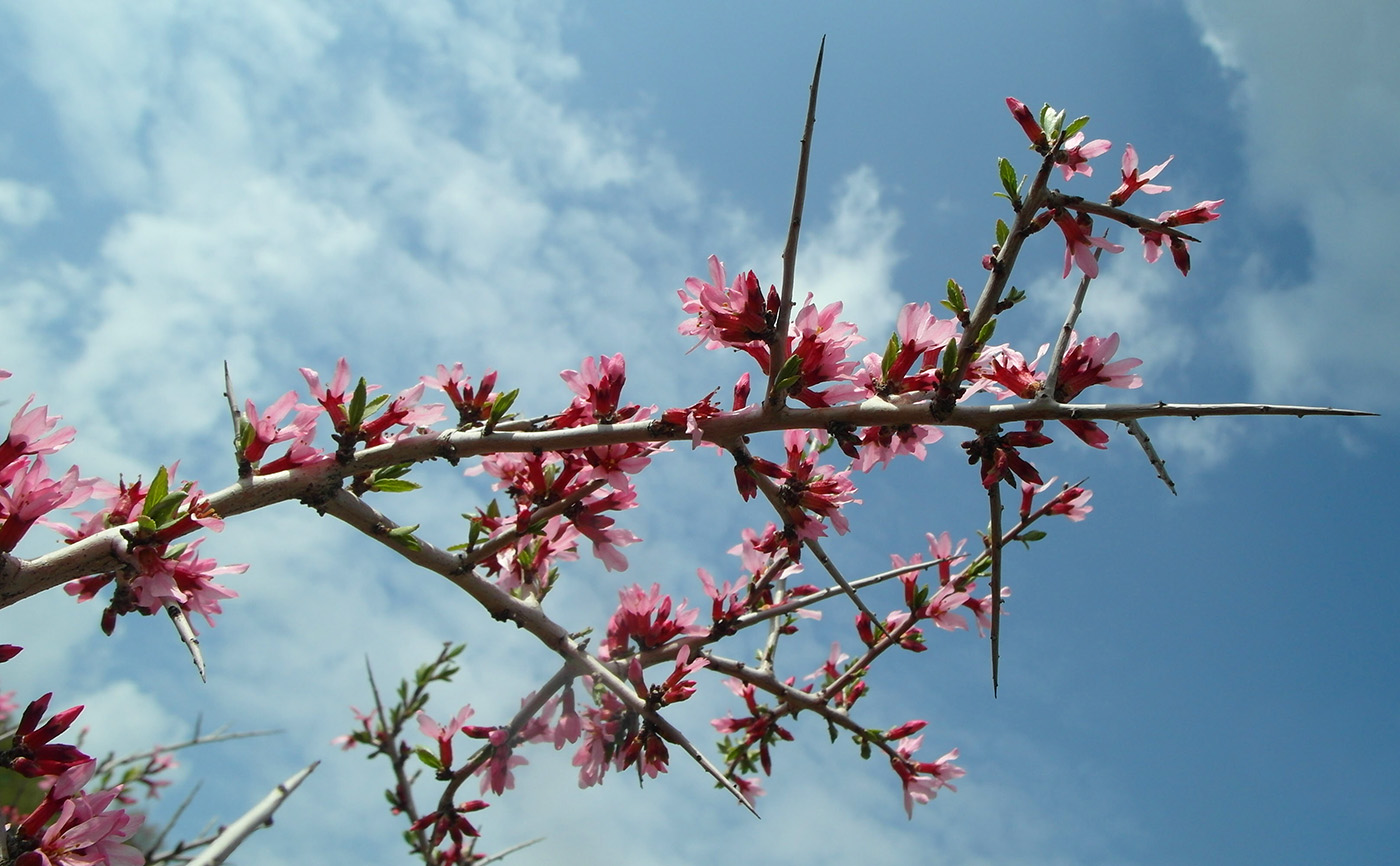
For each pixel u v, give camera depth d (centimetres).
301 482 269
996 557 265
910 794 406
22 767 215
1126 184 297
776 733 433
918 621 406
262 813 322
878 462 298
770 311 272
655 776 322
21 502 218
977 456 277
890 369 281
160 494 227
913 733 427
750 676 394
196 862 296
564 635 319
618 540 338
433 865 439
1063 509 407
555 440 278
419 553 297
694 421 268
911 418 264
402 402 296
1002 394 291
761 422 270
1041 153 278
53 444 234
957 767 413
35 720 220
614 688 307
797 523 303
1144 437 255
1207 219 288
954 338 259
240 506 260
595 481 304
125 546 222
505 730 318
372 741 510
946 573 415
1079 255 271
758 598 401
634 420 288
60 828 210
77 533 248
